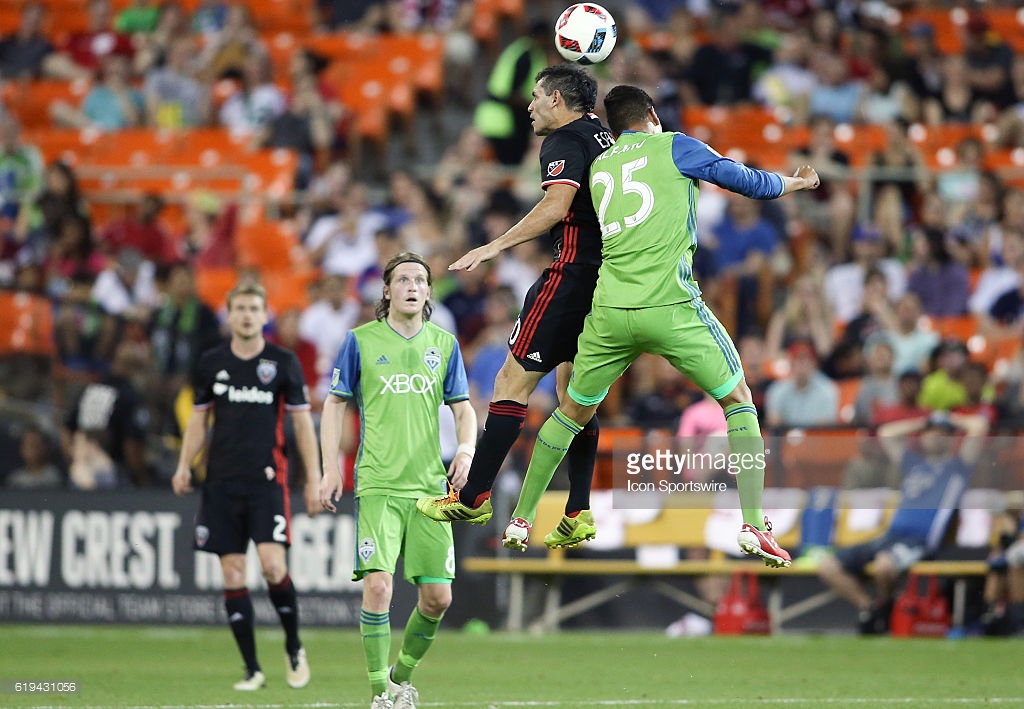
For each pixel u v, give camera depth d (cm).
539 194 5641
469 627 4094
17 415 4647
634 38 6681
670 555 4003
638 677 3052
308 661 3375
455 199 5638
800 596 4025
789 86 6331
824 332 4925
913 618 3931
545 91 2198
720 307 4984
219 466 2892
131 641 3781
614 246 2080
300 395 2942
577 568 4028
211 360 2920
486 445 2192
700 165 2056
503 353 4662
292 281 5434
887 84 6272
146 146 6356
